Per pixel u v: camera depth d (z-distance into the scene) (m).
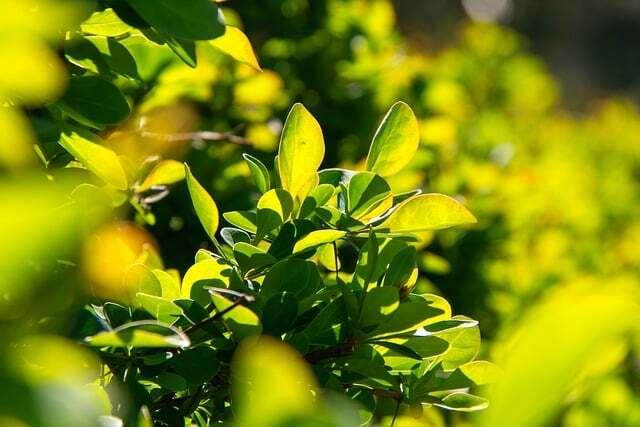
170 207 1.14
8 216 0.45
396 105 0.80
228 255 0.81
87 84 0.79
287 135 0.80
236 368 0.75
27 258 0.47
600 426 1.21
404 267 0.79
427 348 0.79
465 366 0.80
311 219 0.81
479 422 0.58
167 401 0.80
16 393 0.46
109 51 0.81
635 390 1.28
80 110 0.79
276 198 0.80
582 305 0.53
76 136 0.79
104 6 0.78
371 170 0.81
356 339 0.78
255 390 0.58
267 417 0.55
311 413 0.55
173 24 0.74
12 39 0.59
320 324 0.78
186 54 0.80
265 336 0.77
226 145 1.25
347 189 0.80
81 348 0.76
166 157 1.16
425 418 0.90
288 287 0.79
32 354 0.65
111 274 0.76
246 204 1.18
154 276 0.80
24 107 0.78
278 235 0.79
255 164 0.82
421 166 1.40
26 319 0.69
